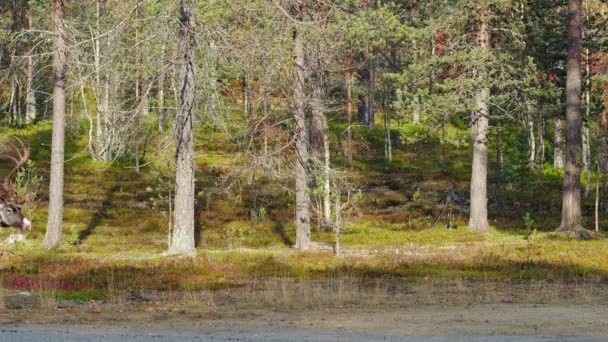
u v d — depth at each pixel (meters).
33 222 40.31
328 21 33.81
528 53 42.09
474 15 40.81
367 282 24.23
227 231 38.22
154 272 25.67
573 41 38.28
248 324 16.19
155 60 29.19
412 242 36.56
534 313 17.80
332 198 34.53
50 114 67.25
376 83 64.19
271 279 24.92
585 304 19.42
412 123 69.69
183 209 30.67
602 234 37.56
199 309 18.50
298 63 32.69
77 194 48.28
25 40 34.59
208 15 29.30
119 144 30.70
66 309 18.31
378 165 59.34
